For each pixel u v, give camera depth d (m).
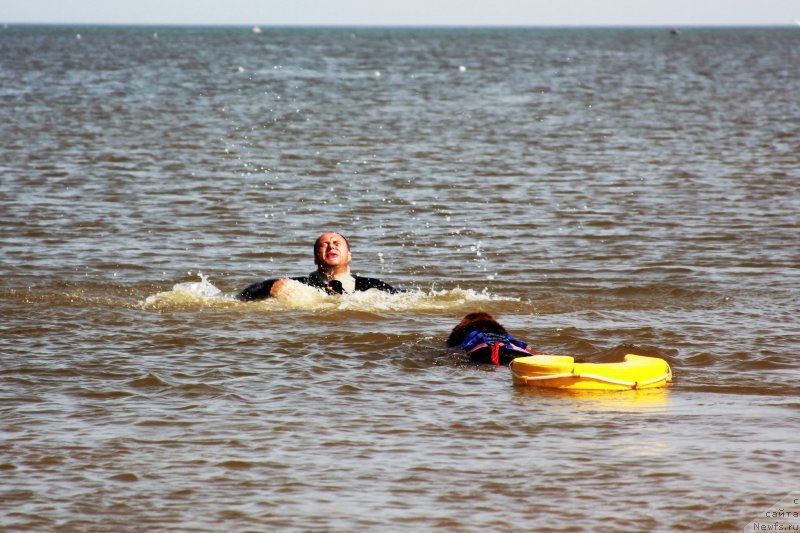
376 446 16.80
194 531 13.50
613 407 19.16
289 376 21.22
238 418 18.27
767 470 15.62
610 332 25.64
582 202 49.00
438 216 45.22
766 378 21.25
